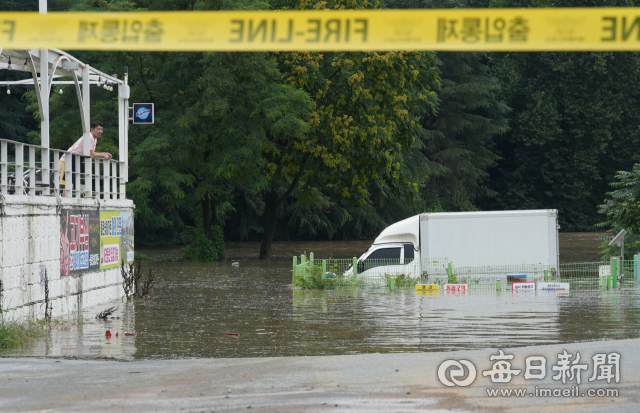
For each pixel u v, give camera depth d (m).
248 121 56.28
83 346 19.61
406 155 97.81
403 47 11.23
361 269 40.97
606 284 36.34
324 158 59.09
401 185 66.31
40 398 12.35
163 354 18.38
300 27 11.59
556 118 109.19
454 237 41.59
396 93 61.62
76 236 26.92
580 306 28.77
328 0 59.53
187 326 23.56
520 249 41.91
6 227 21.09
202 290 36.25
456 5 107.31
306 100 55.00
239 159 55.06
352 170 61.91
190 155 58.09
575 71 110.94
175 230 88.94
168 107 59.53
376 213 100.56
